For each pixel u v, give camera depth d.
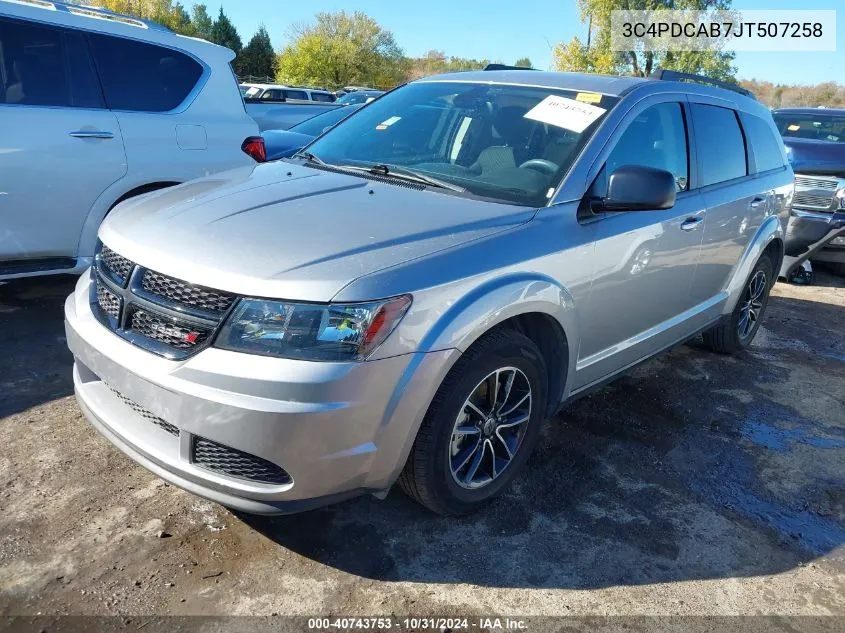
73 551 2.41
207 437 2.14
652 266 3.33
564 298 2.76
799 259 7.10
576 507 2.93
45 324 4.40
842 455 3.59
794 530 2.91
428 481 2.48
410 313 2.21
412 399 2.25
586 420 3.71
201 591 2.29
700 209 3.67
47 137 4.28
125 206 2.94
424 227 2.50
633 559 2.63
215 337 2.14
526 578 2.48
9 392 3.47
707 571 2.60
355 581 2.40
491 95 3.47
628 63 31.14
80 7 4.68
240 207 2.63
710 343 4.81
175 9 48.81
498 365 2.56
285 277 2.13
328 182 2.99
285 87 25.91
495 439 2.76
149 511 2.66
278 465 2.13
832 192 6.88
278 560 2.46
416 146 3.35
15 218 4.24
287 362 2.08
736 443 3.62
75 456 2.97
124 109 4.69
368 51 54.19
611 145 3.09
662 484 3.17
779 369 4.75
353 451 2.19
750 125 4.45
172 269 2.26
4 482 2.75
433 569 2.48
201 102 5.11
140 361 2.26
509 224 2.64
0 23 4.19
